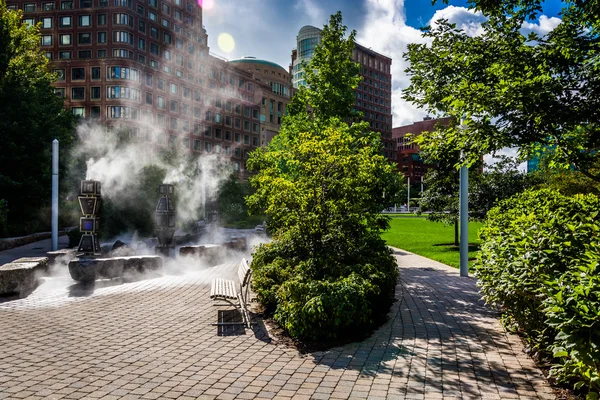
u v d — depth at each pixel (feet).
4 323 25.07
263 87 338.34
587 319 11.66
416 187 430.20
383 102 503.20
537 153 29.32
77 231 63.67
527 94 21.30
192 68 282.15
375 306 26.03
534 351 19.48
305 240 30.86
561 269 16.67
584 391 15.28
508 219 29.25
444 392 15.66
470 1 26.30
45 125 98.17
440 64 28.02
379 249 32.45
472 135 23.89
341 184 31.17
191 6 283.59
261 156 60.13
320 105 65.00
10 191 92.94
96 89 236.63
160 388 16.17
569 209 25.54
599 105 22.17
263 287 26.91
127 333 23.31
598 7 21.81
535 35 24.43
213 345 21.39
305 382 16.71
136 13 247.09
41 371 17.81
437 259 59.62
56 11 244.01
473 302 31.27
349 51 66.59
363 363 18.72
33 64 111.14
